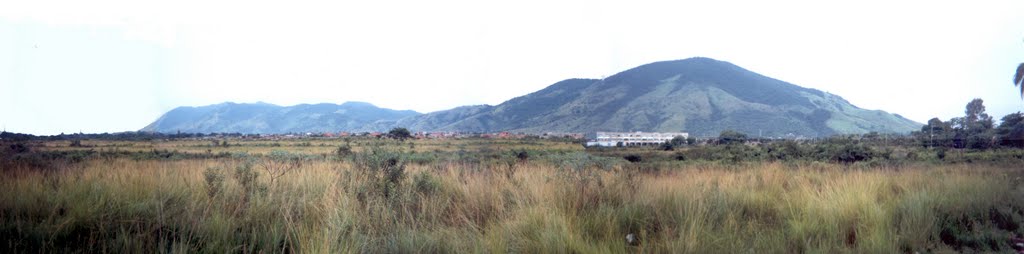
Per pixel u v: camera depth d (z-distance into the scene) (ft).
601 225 17.33
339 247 13.00
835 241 16.07
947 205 21.43
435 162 41.14
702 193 22.34
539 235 15.42
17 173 21.50
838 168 40.32
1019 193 24.91
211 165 26.89
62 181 20.48
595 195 21.98
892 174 33.53
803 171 36.81
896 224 18.74
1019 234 18.11
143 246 12.87
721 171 39.19
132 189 18.75
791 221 18.54
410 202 19.35
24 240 12.85
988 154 66.03
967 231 18.65
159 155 67.67
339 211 16.53
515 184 24.66
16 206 15.51
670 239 15.19
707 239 14.94
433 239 14.78
